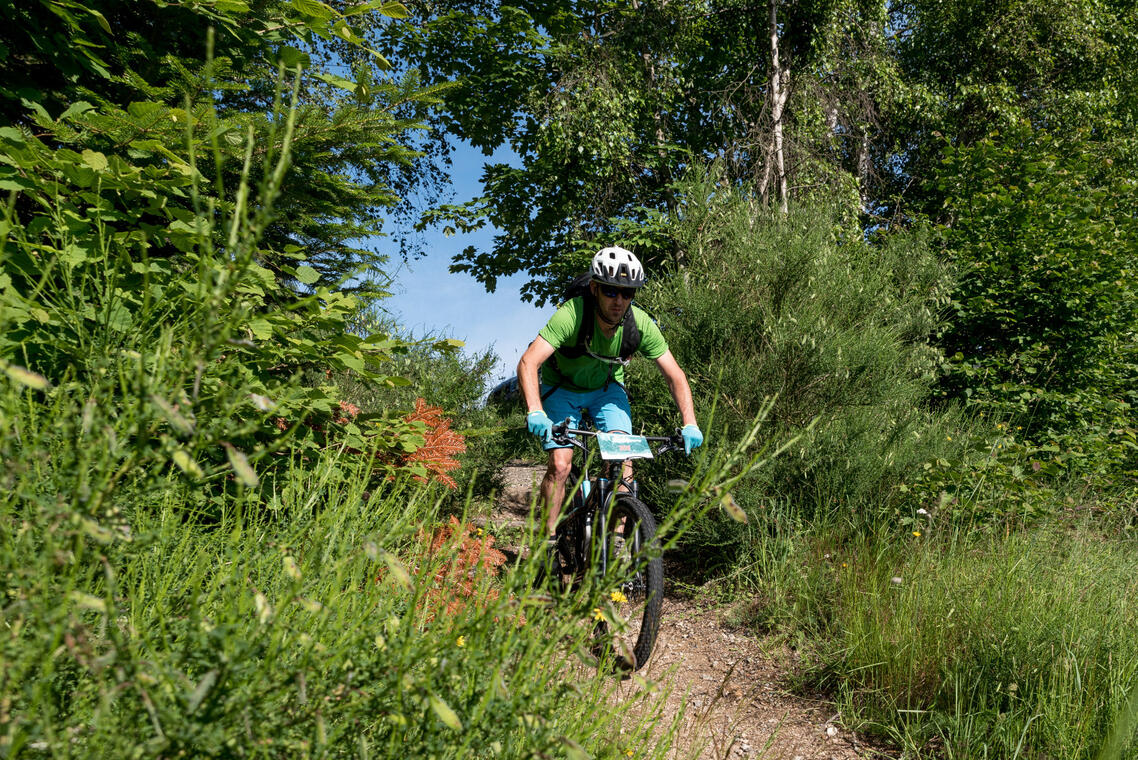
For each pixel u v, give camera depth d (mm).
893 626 2904
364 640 1022
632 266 3197
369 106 2789
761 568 4055
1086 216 7449
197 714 791
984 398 6445
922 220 7930
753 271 5270
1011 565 3096
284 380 2346
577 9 12195
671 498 4531
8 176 1957
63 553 769
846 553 3820
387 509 1992
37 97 2361
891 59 12258
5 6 2215
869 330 4941
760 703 2840
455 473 4785
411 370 5504
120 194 2186
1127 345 7422
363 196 3184
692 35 11594
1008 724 2273
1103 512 4414
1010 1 12875
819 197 9625
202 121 2248
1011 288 7281
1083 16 12977
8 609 720
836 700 2781
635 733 1439
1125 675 2299
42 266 1856
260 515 2047
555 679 1284
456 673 1018
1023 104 13516
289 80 3299
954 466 4176
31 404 1147
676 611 4027
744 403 4531
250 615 1078
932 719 2459
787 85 10648
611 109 10109
